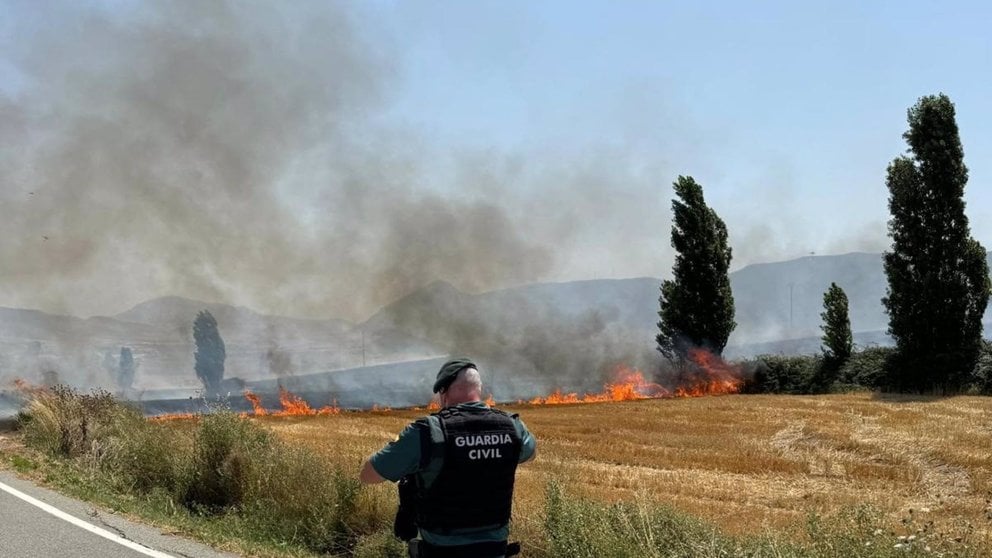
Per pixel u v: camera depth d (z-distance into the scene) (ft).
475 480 12.78
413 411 123.24
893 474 56.29
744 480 54.13
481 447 12.89
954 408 89.66
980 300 119.85
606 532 23.67
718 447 68.85
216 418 36.35
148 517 27.45
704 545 23.08
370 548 26.81
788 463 60.03
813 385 138.41
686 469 58.44
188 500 33.60
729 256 159.12
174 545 23.59
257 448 34.96
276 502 30.01
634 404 115.55
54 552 22.06
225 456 34.32
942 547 22.79
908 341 123.44
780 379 144.05
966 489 51.62
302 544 28.02
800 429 77.92
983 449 62.44
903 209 123.34
